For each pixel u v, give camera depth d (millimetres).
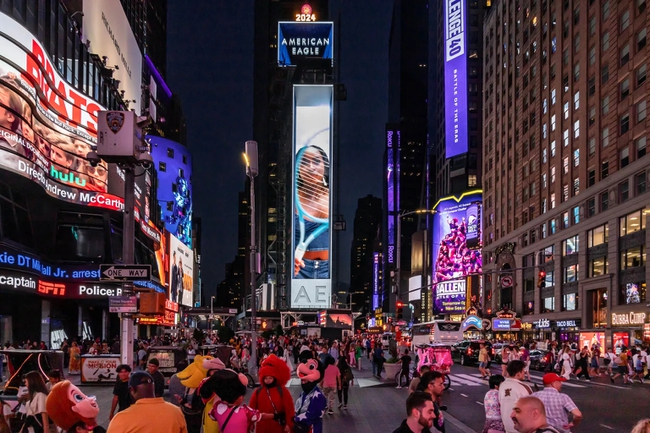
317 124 155875
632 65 51375
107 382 28375
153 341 53250
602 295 56344
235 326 176375
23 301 46031
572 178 63281
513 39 84375
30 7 41406
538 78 73938
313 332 80250
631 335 46844
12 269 38844
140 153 16516
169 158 138500
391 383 30234
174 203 137625
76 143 49156
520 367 8703
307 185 153875
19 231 42688
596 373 39438
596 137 57688
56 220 48969
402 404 22375
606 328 50031
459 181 137750
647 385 32344
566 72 65562
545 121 71688
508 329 70875
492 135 94625
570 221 63312
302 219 152875
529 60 77750
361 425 17203
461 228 132625
